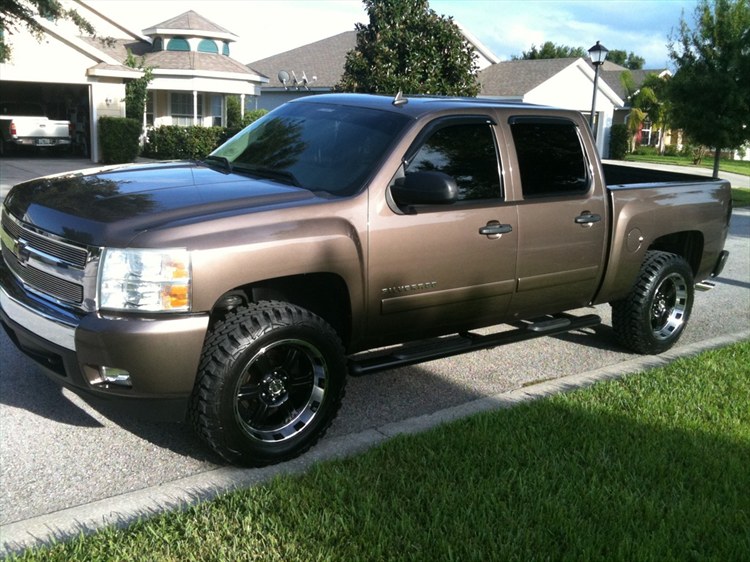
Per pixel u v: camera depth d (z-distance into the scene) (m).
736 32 19.19
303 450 4.06
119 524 3.30
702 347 6.47
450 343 4.92
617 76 51.28
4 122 23.61
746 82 19.23
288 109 5.34
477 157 4.78
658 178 7.11
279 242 3.83
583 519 3.38
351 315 4.26
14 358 5.37
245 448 3.83
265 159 4.80
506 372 5.68
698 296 8.68
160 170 4.73
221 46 30.50
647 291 5.95
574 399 4.81
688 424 4.47
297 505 3.37
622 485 3.67
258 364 3.91
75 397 4.76
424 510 3.38
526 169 5.02
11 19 19.00
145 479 3.79
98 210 3.82
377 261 4.25
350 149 4.54
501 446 4.04
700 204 6.29
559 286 5.30
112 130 22.70
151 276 3.51
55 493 3.61
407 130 4.50
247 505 3.33
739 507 3.56
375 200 4.24
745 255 11.70
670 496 3.61
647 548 3.14
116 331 3.48
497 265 4.83
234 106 33.22
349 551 3.04
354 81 15.98
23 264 4.08
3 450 4.01
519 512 3.40
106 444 4.16
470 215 4.63
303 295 4.38
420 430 4.41
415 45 15.70
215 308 4.09
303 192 4.21
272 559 2.98
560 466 3.81
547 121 5.21
